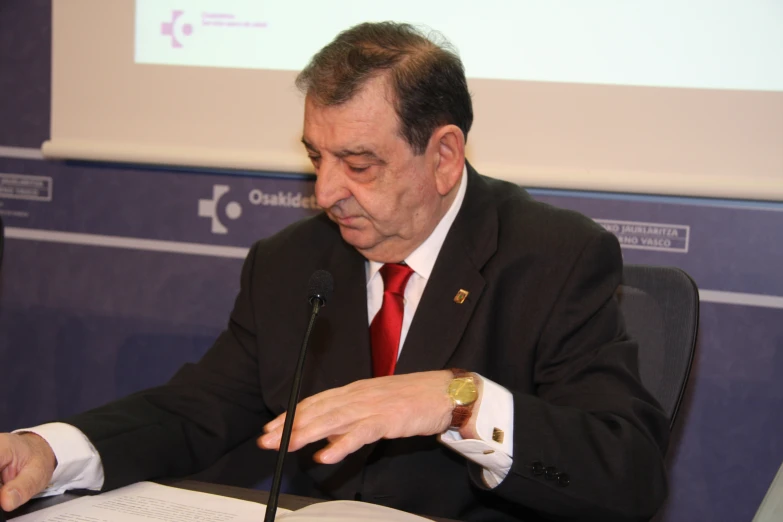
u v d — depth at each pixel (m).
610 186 2.07
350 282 1.44
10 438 1.06
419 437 1.33
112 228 2.47
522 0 2.11
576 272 1.34
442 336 1.33
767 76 2.00
